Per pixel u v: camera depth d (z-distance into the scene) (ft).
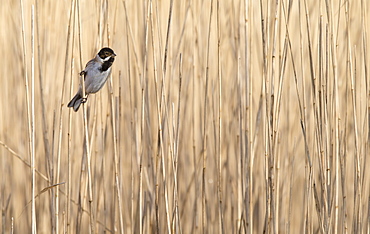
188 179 33.17
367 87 24.40
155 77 23.32
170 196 28.91
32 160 22.11
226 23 32.07
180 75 24.20
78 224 24.84
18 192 33.37
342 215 23.97
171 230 25.21
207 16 33.04
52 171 24.70
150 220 27.20
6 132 33.45
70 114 23.08
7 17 34.09
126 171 32.04
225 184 30.66
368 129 24.67
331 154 23.50
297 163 32.68
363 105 31.94
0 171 33.58
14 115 33.65
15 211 33.27
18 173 33.53
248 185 23.94
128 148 32.42
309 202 23.59
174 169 23.99
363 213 26.12
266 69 22.72
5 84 33.71
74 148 32.50
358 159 23.32
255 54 33.73
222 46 32.12
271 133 22.90
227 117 31.35
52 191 24.49
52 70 32.63
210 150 33.01
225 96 31.71
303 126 23.24
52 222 24.48
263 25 22.58
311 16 31.04
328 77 23.31
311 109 30.68
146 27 23.47
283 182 29.91
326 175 22.97
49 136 32.37
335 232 22.77
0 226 32.60
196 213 28.63
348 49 23.39
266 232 23.52
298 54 32.42
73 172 32.30
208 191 32.83
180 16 32.09
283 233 31.60
